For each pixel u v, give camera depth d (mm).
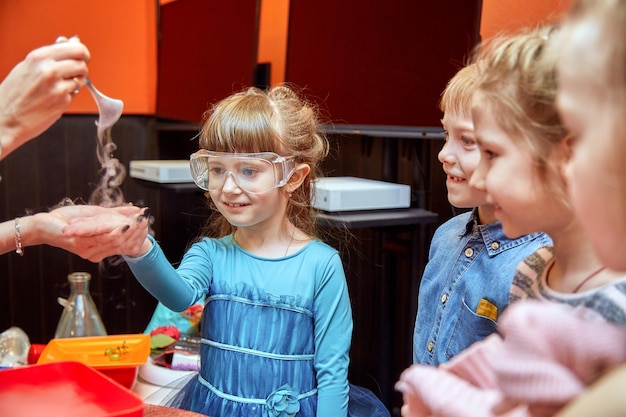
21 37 2814
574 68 419
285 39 2318
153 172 2363
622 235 412
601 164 403
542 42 694
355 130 1793
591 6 421
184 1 2586
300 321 1272
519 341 476
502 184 683
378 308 1940
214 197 1274
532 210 677
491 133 694
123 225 1108
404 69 1642
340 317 1294
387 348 1896
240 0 2189
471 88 1016
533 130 656
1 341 1715
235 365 1263
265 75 2367
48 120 958
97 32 2859
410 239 1789
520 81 672
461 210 1658
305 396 1267
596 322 478
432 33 1558
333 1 1865
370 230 1978
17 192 2783
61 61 941
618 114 395
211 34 2389
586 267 675
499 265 1051
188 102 2566
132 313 2922
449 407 545
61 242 1157
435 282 1201
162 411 1022
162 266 1184
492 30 1615
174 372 1592
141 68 2938
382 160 1838
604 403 342
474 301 1071
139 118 2918
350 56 1815
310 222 1425
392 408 1894
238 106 1275
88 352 1545
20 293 2803
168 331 1808
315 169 1432
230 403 1249
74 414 774
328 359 1272
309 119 1372
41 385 831
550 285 722
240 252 1338
